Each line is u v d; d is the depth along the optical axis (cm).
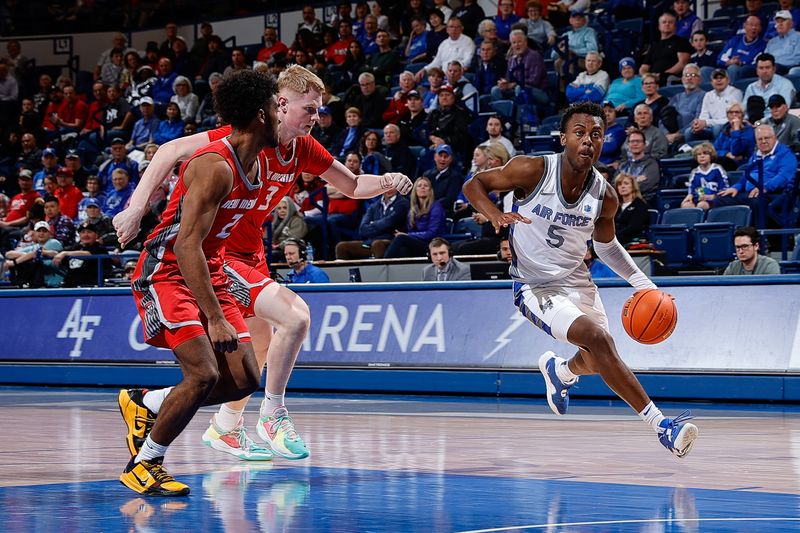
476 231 1108
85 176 1597
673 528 291
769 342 786
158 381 998
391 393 906
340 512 321
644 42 1485
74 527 294
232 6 2025
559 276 472
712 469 431
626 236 991
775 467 438
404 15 1708
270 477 407
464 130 1283
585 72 1357
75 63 2070
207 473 422
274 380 464
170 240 371
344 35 1703
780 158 1052
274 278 1047
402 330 915
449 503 339
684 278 831
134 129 1672
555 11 1538
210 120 1636
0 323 1120
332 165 481
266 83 366
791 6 1319
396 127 1273
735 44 1321
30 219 1384
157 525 297
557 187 459
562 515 315
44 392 971
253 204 382
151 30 2075
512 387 856
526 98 1349
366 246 1138
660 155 1162
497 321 880
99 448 517
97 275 1192
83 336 1061
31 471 426
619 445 525
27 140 1770
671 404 788
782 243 987
